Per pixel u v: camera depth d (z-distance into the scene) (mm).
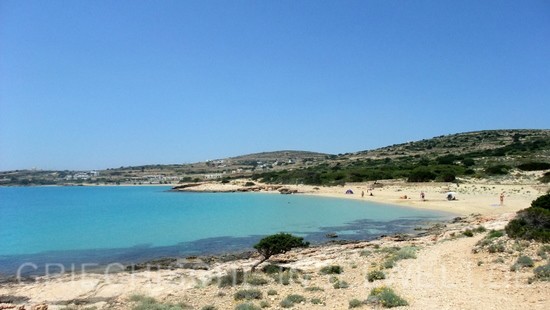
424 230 41875
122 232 44812
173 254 32531
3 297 19766
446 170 99062
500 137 173750
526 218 23156
